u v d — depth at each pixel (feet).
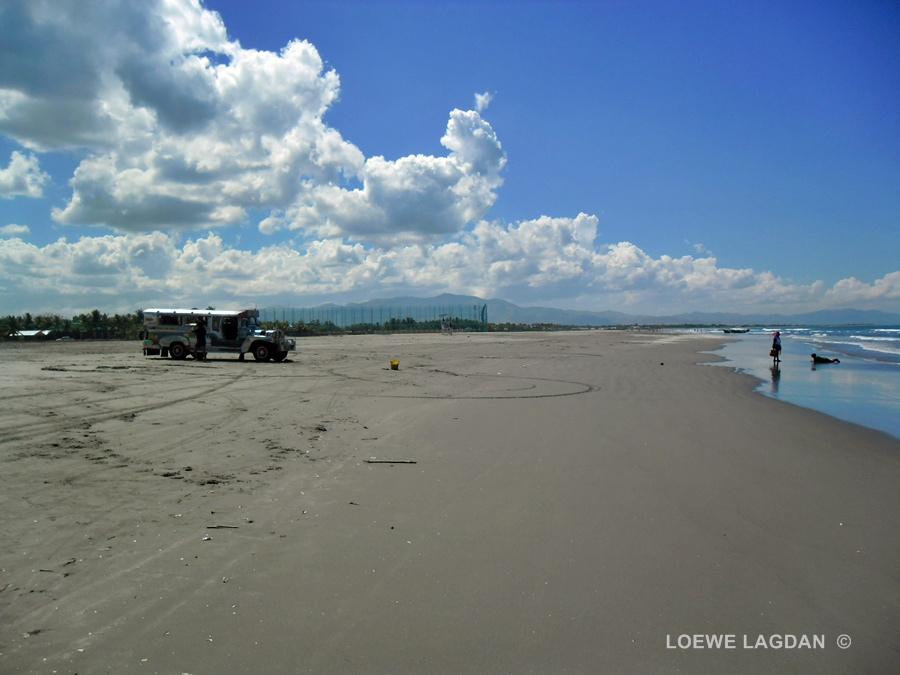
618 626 13.48
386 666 11.67
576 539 18.58
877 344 181.78
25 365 77.61
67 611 13.30
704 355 123.24
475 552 17.40
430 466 27.25
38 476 23.31
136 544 17.15
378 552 17.21
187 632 12.64
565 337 258.78
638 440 33.86
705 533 19.34
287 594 14.48
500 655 12.19
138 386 54.34
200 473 24.79
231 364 86.07
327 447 30.60
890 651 12.82
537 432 35.86
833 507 22.29
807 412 46.42
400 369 80.94
